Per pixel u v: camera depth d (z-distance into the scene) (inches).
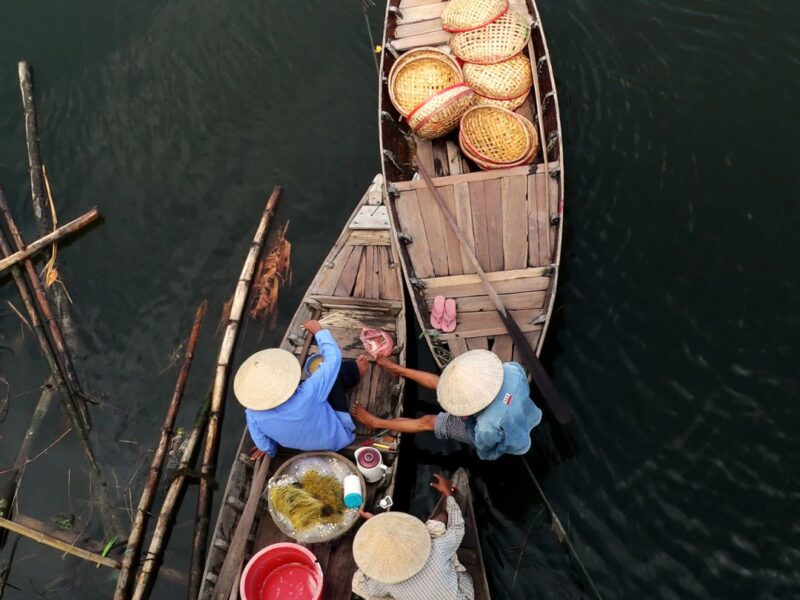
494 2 276.1
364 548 168.9
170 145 321.4
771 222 255.8
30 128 327.9
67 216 307.7
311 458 211.6
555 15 319.0
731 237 255.9
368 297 253.3
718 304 244.2
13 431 255.6
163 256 293.4
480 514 221.5
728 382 230.8
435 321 231.0
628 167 279.0
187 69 340.8
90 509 236.7
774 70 289.4
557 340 247.3
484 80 273.9
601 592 207.5
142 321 278.2
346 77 329.4
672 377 235.1
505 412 190.4
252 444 225.9
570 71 305.0
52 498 239.5
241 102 328.8
